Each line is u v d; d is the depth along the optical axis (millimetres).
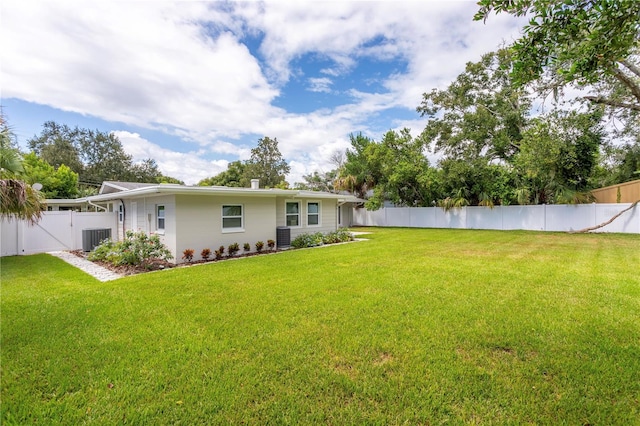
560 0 2150
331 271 6906
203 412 2285
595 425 2129
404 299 4805
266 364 2932
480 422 2176
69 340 3471
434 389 2527
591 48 2152
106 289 5637
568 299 4746
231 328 3775
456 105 19344
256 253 10344
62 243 11477
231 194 9672
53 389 2584
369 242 12539
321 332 3625
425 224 20594
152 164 37188
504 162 19656
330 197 13508
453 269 6945
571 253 9023
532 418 2203
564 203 15094
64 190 23594
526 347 3223
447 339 3416
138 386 2605
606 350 3146
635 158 17062
